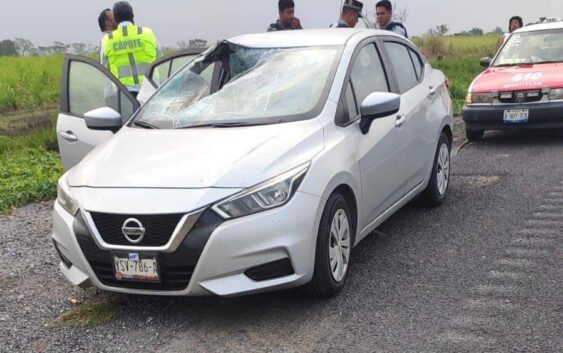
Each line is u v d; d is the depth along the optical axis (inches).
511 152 370.0
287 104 198.1
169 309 181.9
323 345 157.8
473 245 221.0
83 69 260.5
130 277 166.1
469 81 718.5
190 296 179.0
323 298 182.2
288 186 167.8
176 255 161.2
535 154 359.3
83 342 166.2
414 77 258.8
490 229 236.7
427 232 237.3
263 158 172.1
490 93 390.9
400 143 225.5
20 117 629.0
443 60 1008.9
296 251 166.4
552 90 377.7
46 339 168.6
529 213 252.7
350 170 188.9
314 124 188.9
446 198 281.7
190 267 161.8
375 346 155.8
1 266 222.8
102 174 179.3
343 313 173.8
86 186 176.9
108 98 257.4
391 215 244.2
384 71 233.6
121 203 166.1
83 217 170.7
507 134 429.7
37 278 210.7
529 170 322.7
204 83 218.7
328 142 186.2
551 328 160.1
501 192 285.1
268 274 165.5
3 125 573.3
